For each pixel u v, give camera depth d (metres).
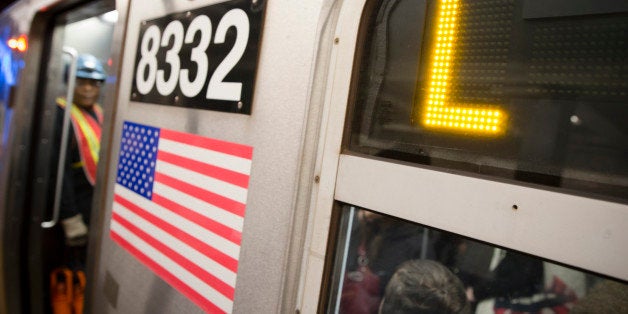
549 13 0.71
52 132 2.53
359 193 0.90
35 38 2.37
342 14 0.96
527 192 0.69
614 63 0.65
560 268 0.71
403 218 0.83
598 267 0.62
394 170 0.85
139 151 1.56
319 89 0.99
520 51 0.74
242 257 1.12
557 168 0.69
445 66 0.82
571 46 0.69
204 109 1.29
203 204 1.26
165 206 1.41
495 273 0.78
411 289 0.87
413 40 0.87
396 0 0.90
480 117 0.77
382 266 0.91
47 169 2.53
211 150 1.25
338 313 0.96
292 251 1.00
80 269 2.80
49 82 2.45
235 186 1.17
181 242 1.33
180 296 1.31
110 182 1.73
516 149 0.73
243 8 1.19
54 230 2.75
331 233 0.95
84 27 3.24
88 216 2.89
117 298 1.61
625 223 0.60
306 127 1.00
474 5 0.80
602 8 0.66
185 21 1.40
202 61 1.31
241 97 1.17
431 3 0.85
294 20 1.06
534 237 0.68
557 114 0.70
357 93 0.94
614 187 0.64
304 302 0.98
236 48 1.20
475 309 0.80
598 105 0.66
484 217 0.73
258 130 1.12
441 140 0.82
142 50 1.61
